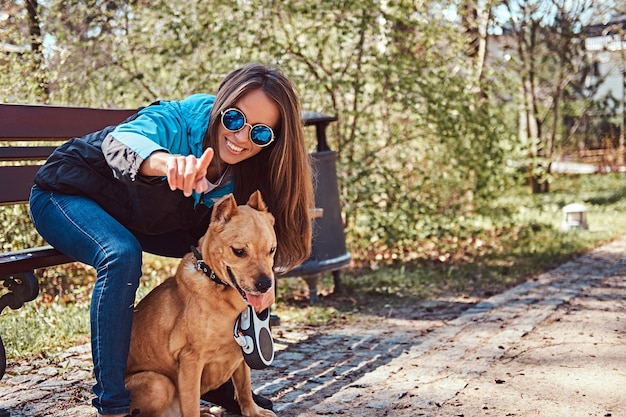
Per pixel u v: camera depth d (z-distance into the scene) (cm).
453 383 357
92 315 264
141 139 262
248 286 265
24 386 374
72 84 735
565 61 1711
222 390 328
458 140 811
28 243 631
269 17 736
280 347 454
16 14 808
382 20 787
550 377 362
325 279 697
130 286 267
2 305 319
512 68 941
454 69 855
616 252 846
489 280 686
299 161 304
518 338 447
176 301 286
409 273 728
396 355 424
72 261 338
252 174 316
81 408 338
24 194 373
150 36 763
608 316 509
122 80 748
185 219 309
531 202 1386
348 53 781
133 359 294
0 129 361
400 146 828
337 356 428
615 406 316
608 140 2375
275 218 314
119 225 282
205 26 740
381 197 759
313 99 782
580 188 1770
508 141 912
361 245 800
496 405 322
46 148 393
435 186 836
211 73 742
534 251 845
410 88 756
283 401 343
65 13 798
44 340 460
